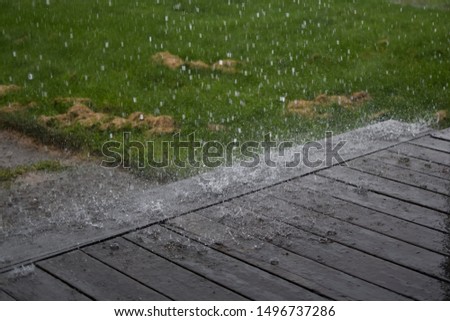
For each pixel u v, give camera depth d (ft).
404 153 16.48
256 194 14.03
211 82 26.40
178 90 25.54
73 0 36.52
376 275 11.05
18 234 12.39
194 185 14.47
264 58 28.63
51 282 10.77
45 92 25.25
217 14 34.37
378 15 34.22
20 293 10.46
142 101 24.47
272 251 11.76
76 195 17.72
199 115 23.35
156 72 27.12
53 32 31.63
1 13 34.14
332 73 27.30
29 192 17.95
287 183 14.62
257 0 36.81
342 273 11.10
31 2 35.94
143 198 13.85
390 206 13.57
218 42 30.35
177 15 34.06
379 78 26.73
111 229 12.49
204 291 10.60
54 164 19.97
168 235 12.28
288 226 12.67
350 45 30.09
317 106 24.25
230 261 11.42
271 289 10.66
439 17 33.99
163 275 11.01
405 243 12.07
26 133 22.34
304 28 32.19
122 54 28.99
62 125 22.54
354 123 22.79
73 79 26.45
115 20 33.22
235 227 12.62
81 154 20.80
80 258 11.46
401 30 31.89
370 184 14.62
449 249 11.86
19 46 30.07
